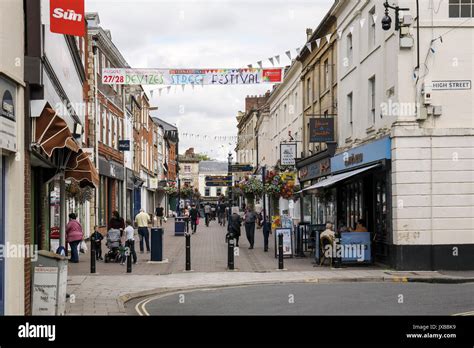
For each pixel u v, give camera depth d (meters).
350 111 25.38
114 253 21.06
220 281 16.41
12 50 9.30
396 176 18.14
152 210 64.62
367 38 22.11
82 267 19.69
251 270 18.95
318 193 25.66
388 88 19.38
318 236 20.42
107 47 34.12
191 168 115.06
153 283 15.90
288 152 35.09
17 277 9.41
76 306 12.02
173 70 19.58
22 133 9.70
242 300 13.09
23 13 10.05
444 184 18.05
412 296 13.27
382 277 16.67
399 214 18.06
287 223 25.31
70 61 16.72
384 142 19.00
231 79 19.38
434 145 18.08
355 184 23.72
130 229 20.95
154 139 65.88
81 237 21.25
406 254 18.05
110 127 35.78
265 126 54.88
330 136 26.88
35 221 14.30
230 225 27.69
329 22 28.25
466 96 18.12
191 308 12.08
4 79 8.89
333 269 18.94
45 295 9.67
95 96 29.94
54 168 14.83
